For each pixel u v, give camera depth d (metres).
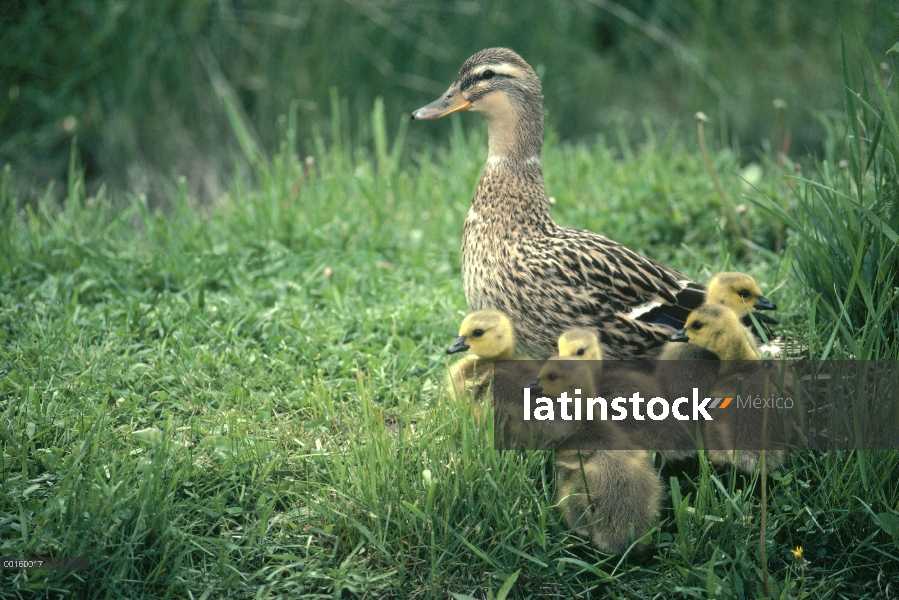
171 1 17.83
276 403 9.18
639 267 9.34
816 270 9.72
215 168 18.36
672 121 21.66
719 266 11.94
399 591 7.19
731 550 7.60
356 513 7.62
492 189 9.56
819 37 21.69
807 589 7.41
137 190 17.52
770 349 9.22
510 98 9.52
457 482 7.59
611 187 14.72
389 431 8.91
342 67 20.05
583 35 22.58
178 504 7.55
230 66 18.95
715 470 8.33
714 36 22.12
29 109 17.34
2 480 7.74
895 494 7.85
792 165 13.96
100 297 11.47
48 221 13.77
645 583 7.45
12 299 11.02
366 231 13.53
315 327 10.61
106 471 7.73
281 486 7.91
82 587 6.91
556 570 7.38
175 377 9.41
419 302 11.34
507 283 9.38
